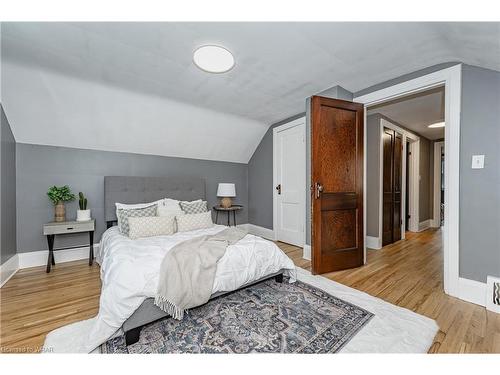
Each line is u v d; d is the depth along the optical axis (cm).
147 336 146
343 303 186
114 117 290
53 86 237
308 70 227
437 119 392
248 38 177
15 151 264
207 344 139
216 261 176
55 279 238
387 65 216
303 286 219
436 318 165
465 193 193
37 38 176
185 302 155
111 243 225
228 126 381
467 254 192
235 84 258
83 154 309
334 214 258
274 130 409
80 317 169
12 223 255
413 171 498
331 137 254
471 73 190
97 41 180
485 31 137
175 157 390
